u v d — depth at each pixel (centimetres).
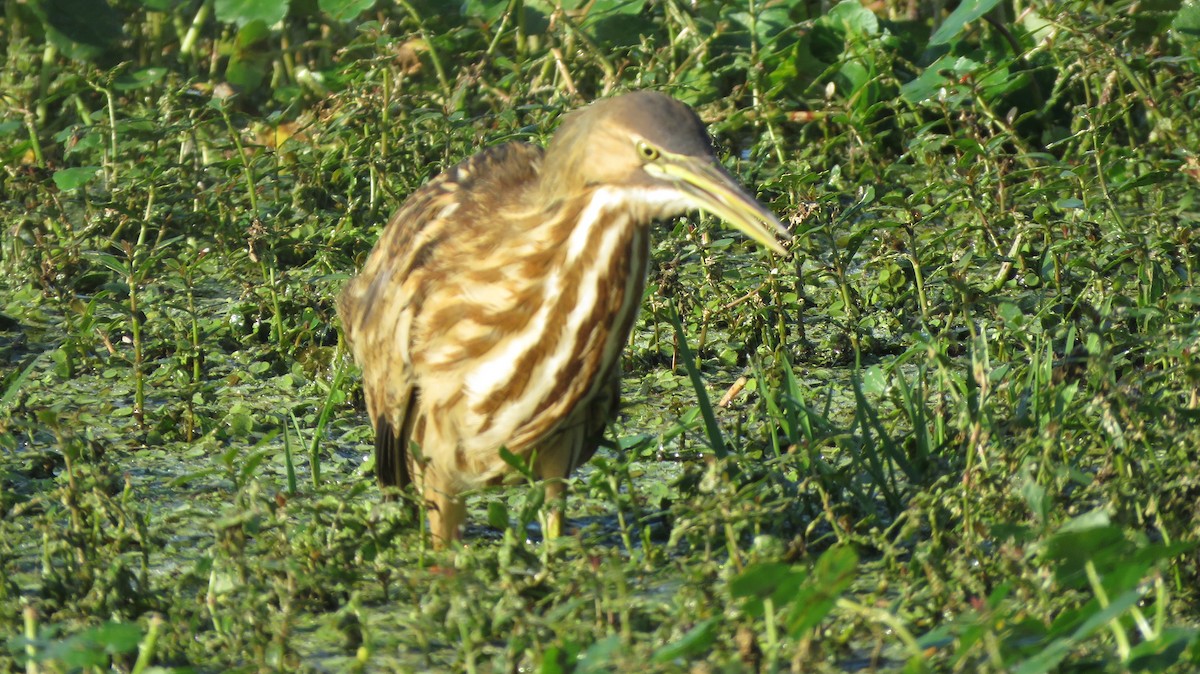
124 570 765
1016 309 932
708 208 754
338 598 780
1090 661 636
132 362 1123
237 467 966
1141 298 1067
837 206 1245
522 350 795
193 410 1033
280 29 1742
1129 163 1388
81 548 786
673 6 1611
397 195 1348
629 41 1633
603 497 839
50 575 773
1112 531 605
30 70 1653
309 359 1137
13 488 925
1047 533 686
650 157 762
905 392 892
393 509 803
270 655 693
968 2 1468
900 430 982
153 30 1777
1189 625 721
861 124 1423
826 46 1609
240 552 745
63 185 1256
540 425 813
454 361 809
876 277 1252
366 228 1302
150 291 1259
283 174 1437
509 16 1667
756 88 1524
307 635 748
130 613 762
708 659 679
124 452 997
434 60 1521
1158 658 607
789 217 1194
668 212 770
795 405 884
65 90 1502
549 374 799
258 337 1196
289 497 821
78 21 1620
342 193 1402
